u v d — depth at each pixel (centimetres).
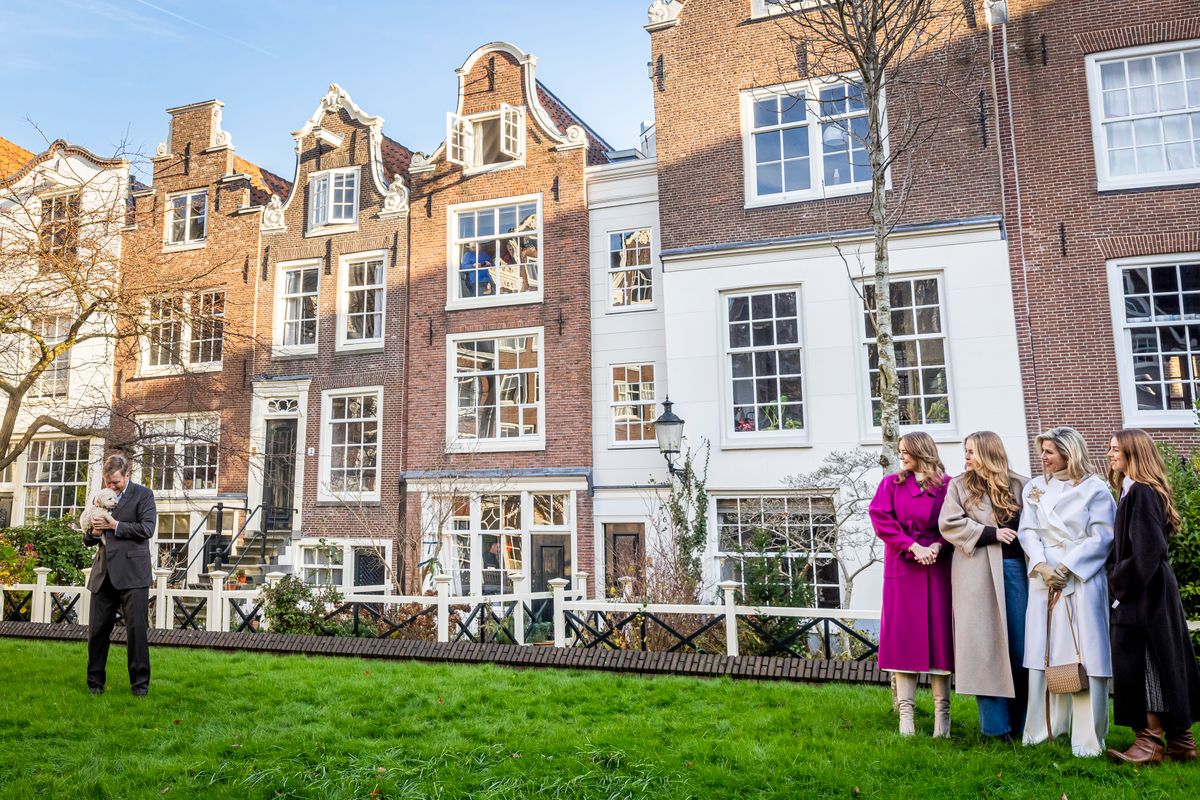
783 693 622
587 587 1477
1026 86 1253
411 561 1549
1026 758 447
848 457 1221
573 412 1542
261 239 1864
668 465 1347
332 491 1691
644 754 479
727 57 1419
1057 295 1205
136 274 1420
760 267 1347
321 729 542
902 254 1275
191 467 1864
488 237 1661
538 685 661
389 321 1719
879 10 759
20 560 1326
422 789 439
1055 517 464
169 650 848
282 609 938
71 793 432
